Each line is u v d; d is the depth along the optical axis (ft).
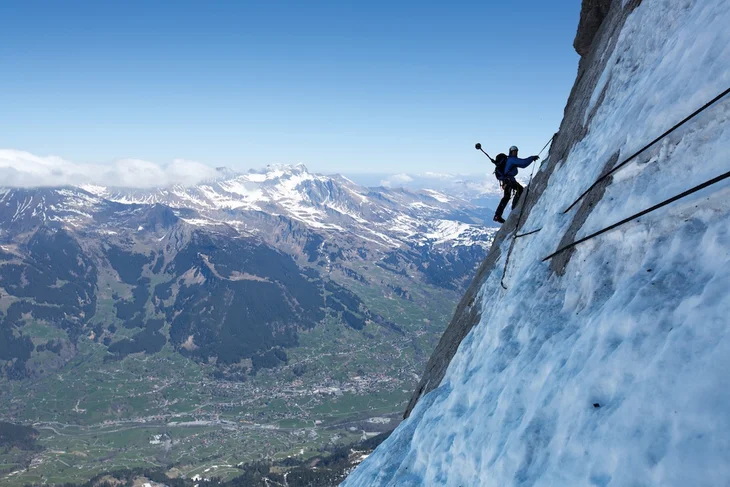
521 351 30.50
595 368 19.63
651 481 13.66
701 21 32.07
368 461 50.08
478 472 25.67
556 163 60.49
